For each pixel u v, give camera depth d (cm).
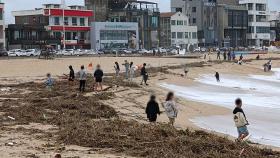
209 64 8100
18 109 2728
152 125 2038
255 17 17800
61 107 2852
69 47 12481
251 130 2706
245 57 11288
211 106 3631
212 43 16388
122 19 13775
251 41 17712
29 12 12588
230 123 2905
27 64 6750
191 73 6488
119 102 3309
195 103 3750
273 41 18450
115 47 12988
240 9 17162
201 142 1712
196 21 16350
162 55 10894
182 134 1920
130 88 4156
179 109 3338
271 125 2902
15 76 5275
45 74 5534
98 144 1698
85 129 1939
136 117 2750
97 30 12725
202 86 5281
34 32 11769
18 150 1588
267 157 1677
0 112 2619
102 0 13700
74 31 12644
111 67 6731
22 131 2023
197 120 2959
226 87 5338
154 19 14400
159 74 5784
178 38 15112
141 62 7731
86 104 2966
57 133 1952
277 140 2417
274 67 9200
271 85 5906
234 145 1759
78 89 3834
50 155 1507
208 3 16350
